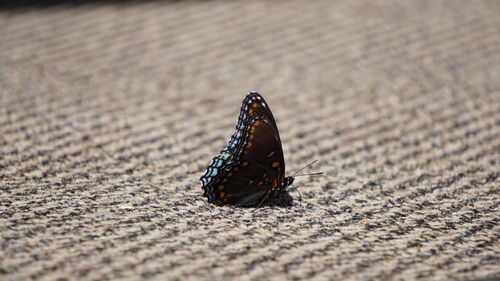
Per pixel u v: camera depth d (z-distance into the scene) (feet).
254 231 2.65
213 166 2.71
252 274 2.54
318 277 2.54
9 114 3.04
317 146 3.01
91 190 2.75
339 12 3.92
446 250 2.62
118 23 3.68
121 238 2.60
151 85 3.24
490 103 3.18
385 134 3.06
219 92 3.22
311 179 2.86
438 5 4.03
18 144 2.91
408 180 2.86
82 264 2.54
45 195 2.72
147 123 3.07
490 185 2.84
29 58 3.32
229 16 3.84
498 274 2.56
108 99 3.16
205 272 2.54
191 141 3.00
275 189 2.75
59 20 3.69
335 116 3.14
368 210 2.74
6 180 2.76
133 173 2.84
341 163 2.94
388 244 2.63
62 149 2.91
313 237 2.64
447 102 3.19
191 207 2.71
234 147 2.72
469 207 2.75
